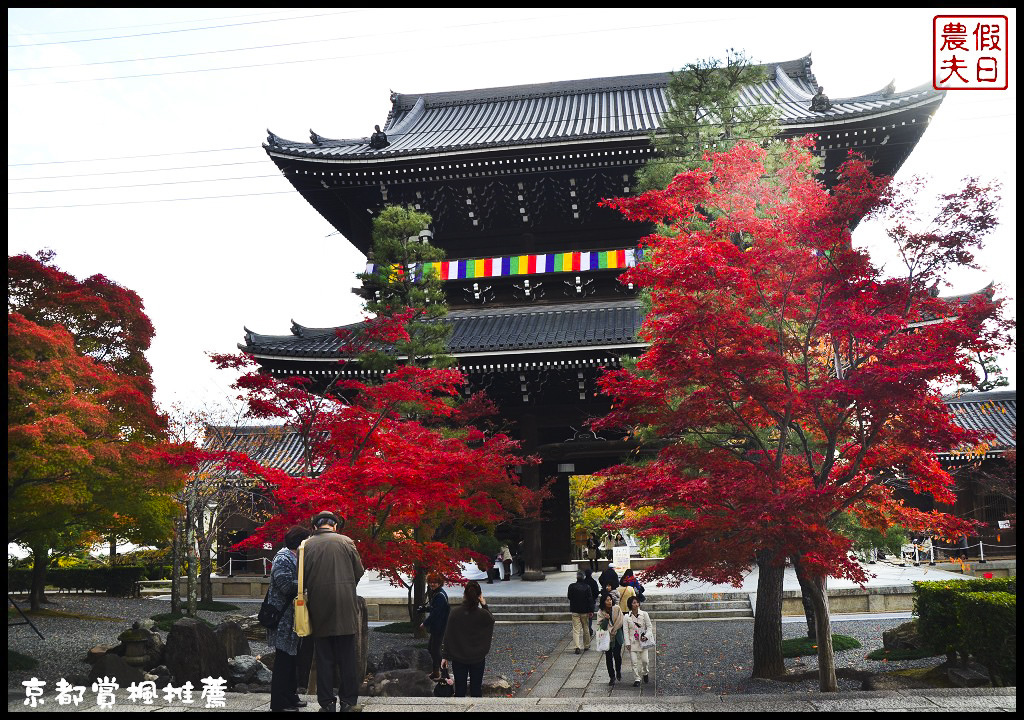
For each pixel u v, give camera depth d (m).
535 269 36.94
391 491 16.45
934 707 9.73
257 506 40.03
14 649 18.89
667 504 14.73
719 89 22.47
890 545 24.02
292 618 9.91
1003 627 13.57
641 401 15.48
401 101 48.72
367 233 41.84
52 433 14.27
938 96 31.78
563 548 41.28
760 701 10.30
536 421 36.97
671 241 14.91
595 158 35.12
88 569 39.69
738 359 13.70
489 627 13.50
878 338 13.84
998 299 12.51
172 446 17.75
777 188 15.33
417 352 26.12
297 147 38.34
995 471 33.94
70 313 18.41
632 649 17.75
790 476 15.47
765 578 17.94
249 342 33.78
